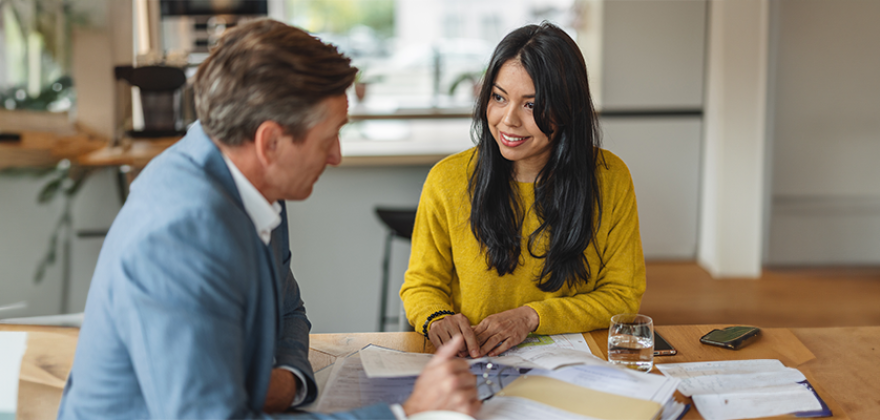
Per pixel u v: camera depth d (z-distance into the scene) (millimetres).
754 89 3658
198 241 749
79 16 2738
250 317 812
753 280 3762
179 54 2654
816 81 3738
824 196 3887
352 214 3084
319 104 810
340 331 3131
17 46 2676
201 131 855
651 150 3980
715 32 3746
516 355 1132
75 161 2648
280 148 822
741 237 3805
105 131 2783
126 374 783
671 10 3828
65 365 1231
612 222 1337
